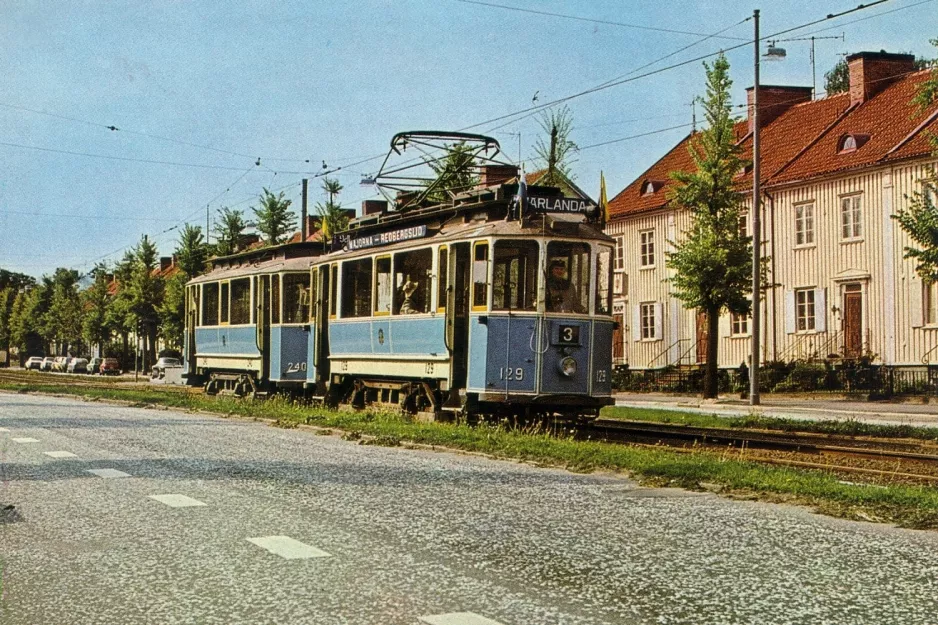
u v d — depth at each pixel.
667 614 5.65
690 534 8.02
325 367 23.78
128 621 5.51
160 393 31.08
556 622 5.48
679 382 42.91
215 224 59.44
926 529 8.45
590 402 17.91
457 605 5.82
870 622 5.51
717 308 34.84
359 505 9.29
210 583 6.34
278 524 8.32
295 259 26.23
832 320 38.84
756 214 32.62
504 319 17.59
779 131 46.22
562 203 18.36
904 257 28.64
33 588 6.25
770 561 7.03
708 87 35.19
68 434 16.73
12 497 9.79
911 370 34.62
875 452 15.24
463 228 18.69
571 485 10.88
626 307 50.22
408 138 21.50
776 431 19.56
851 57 42.69
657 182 49.88
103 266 89.69
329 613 5.65
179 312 65.19
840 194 38.56
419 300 19.56
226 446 14.81
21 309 124.06
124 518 8.61
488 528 8.20
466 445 14.34
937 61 27.78
